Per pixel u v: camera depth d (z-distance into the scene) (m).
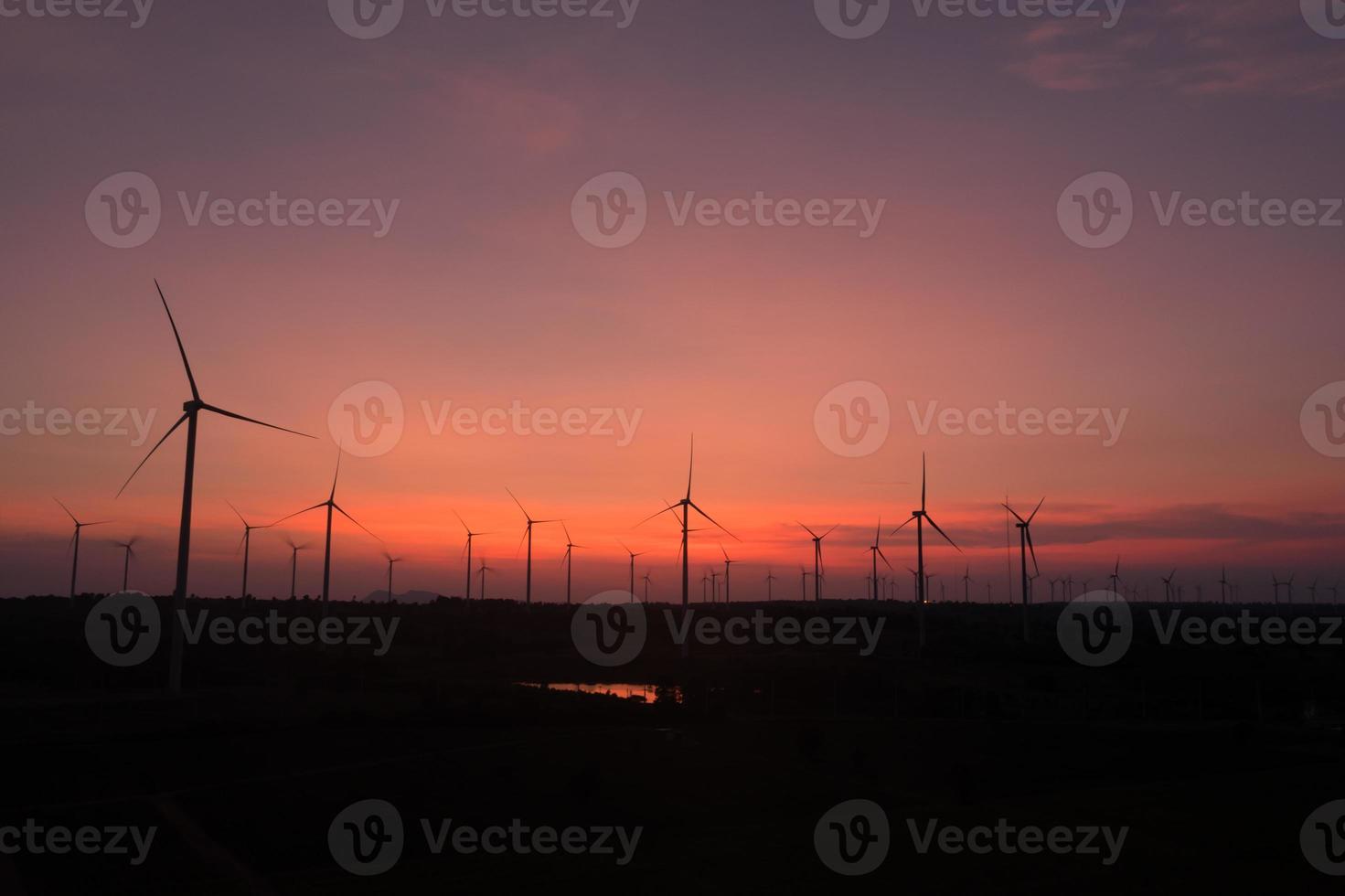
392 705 79.44
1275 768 60.38
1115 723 78.38
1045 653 123.88
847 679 104.44
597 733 66.88
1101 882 33.00
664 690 95.00
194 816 46.72
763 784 57.03
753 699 91.81
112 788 50.75
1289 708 88.12
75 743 57.06
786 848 40.06
